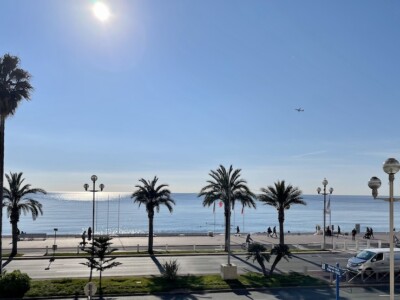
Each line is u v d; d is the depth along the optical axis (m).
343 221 153.12
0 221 31.91
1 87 32.97
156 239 60.28
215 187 48.31
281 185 49.12
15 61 34.19
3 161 33.12
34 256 42.72
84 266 38.06
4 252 45.78
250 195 48.81
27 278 27.50
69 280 30.41
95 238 31.06
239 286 29.92
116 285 29.30
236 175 47.75
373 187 14.33
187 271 36.34
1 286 26.58
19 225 124.62
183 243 55.47
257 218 172.88
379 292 29.44
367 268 32.97
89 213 188.38
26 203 44.84
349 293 29.11
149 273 35.16
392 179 13.95
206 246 52.12
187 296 27.84
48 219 151.38
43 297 26.86
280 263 41.00
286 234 69.81
